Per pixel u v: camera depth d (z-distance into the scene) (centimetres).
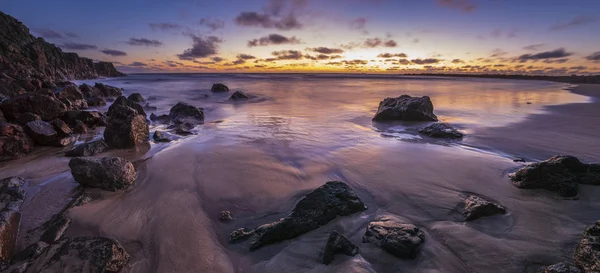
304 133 1196
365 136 1138
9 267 411
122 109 1084
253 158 852
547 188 598
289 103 2355
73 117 1323
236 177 712
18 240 484
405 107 1484
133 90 3591
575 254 394
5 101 1198
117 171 670
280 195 619
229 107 2116
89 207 578
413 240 425
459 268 392
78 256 394
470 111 1792
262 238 458
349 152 902
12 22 5228
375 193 617
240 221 527
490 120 1459
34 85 2533
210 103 2384
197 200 602
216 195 621
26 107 1208
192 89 3775
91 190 652
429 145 985
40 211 576
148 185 679
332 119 1554
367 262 403
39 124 1038
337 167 771
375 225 472
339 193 549
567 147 938
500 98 2620
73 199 609
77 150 922
